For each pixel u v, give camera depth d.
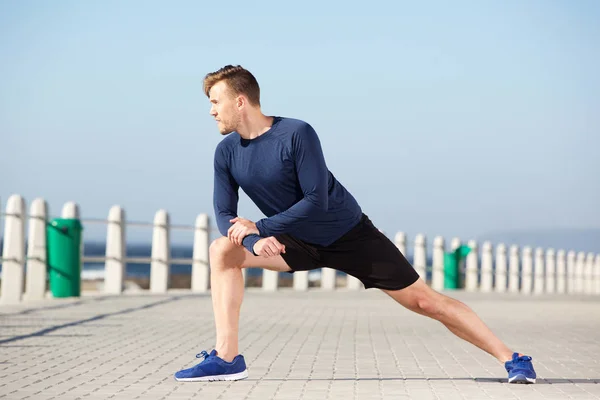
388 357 9.00
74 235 17.25
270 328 12.27
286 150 6.46
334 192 6.65
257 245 6.46
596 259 39.44
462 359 8.87
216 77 6.53
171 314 14.12
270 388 6.80
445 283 29.92
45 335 10.72
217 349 7.18
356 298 20.39
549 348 10.15
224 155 6.70
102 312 14.16
